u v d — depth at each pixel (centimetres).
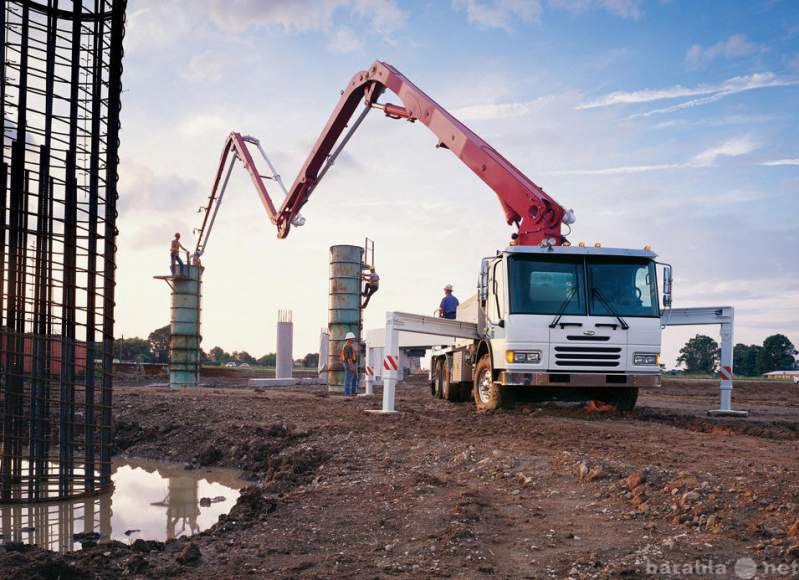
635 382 1258
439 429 1069
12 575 419
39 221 769
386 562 452
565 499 606
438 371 1970
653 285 1296
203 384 3303
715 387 3300
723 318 1475
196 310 2880
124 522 693
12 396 773
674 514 527
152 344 6625
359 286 2647
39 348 776
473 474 732
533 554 458
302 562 457
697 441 916
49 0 763
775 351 10100
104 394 825
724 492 562
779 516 498
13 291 762
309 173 2616
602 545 468
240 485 891
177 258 2802
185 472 992
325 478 774
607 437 952
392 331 1377
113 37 802
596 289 1272
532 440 931
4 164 742
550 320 1248
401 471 777
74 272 776
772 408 1817
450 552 464
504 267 1279
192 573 446
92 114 782
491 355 1355
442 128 1717
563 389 1424
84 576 431
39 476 779
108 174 802
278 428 1114
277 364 3478
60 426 786
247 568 451
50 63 764
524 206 1448
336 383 2591
